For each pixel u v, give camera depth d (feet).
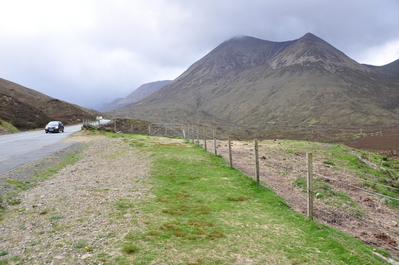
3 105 199.11
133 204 26.53
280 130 518.37
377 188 47.11
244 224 22.66
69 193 29.91
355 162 62.90
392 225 31.50
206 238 19.39
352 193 42.65
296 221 23.80
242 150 69.92
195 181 37.17
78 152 61.67
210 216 24.22
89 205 25.90
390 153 131.03
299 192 37.47
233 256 16.85
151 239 18.67
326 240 19.83
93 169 43.73
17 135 117.80
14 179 34.94
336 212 33.40
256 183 36.17
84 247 17.13
